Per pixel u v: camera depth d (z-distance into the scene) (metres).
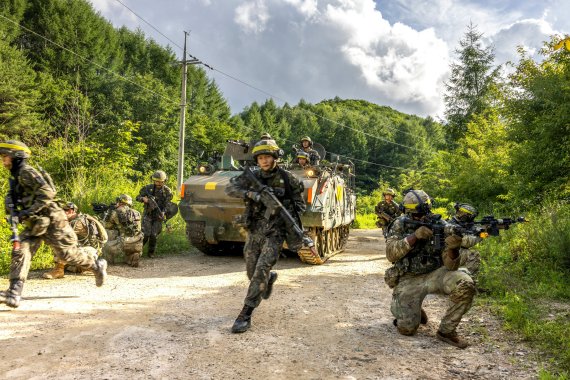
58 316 4.72
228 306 5.40
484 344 4.25
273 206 4.68
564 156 10.10
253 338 4.27
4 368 3.40
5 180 10.66
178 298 5.73
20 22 44.22
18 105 31.91
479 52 35.25
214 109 63.41
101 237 6.89
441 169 21.41
